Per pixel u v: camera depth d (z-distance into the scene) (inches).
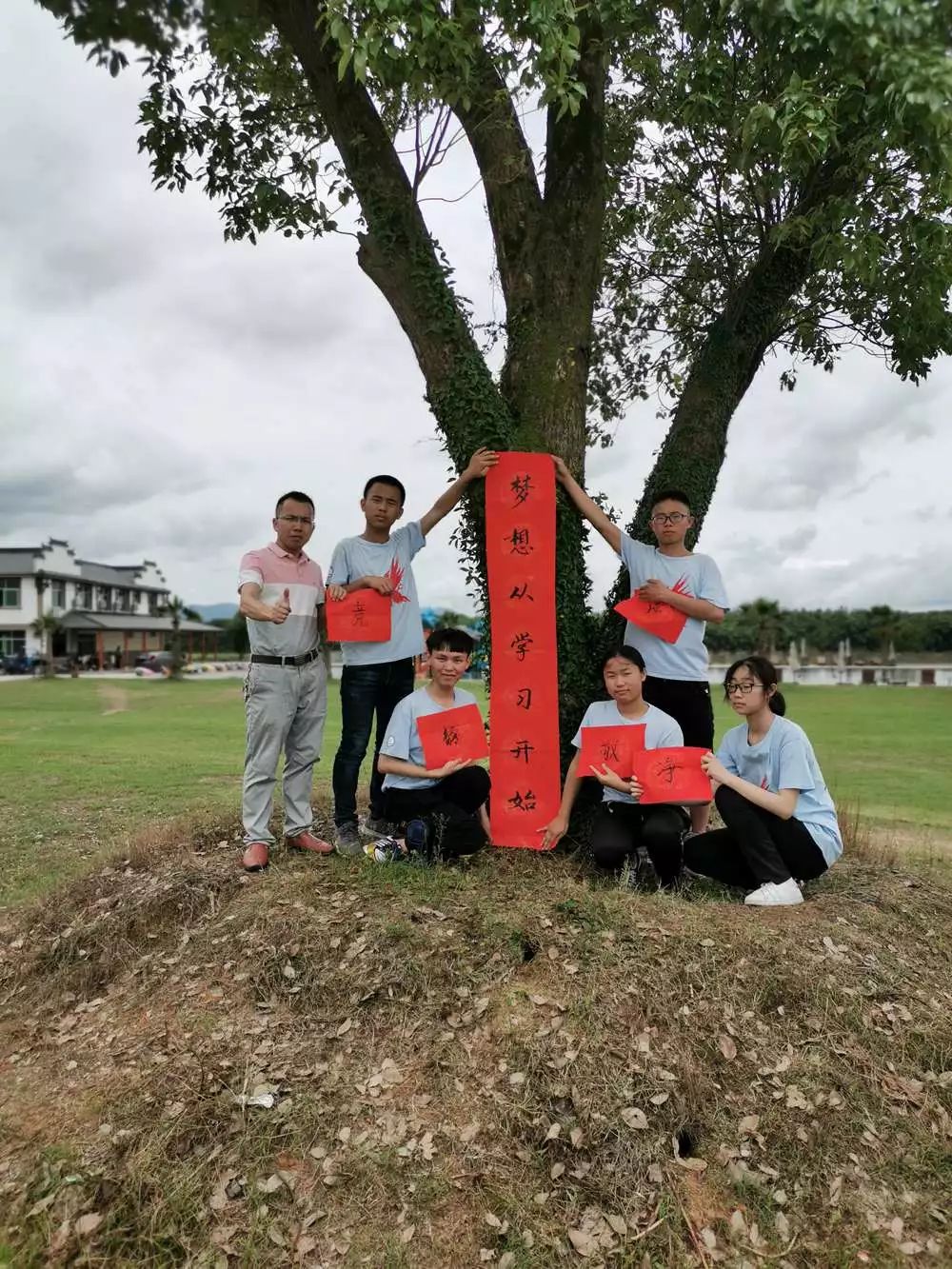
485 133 192.1
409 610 182.5
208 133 219.6
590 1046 120.0
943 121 115.5
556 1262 96.9
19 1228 101.5
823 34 118.0
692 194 241.4
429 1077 118.0
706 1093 115.7
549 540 178.9
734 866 165.2
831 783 420.2
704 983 130.2
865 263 174.2
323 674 179.2
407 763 170.6
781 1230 101.9
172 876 172.1
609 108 227.0
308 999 131.7
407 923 142.0
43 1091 123.5
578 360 191.0
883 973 139.0
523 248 192.1
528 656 178.5
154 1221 100.7
